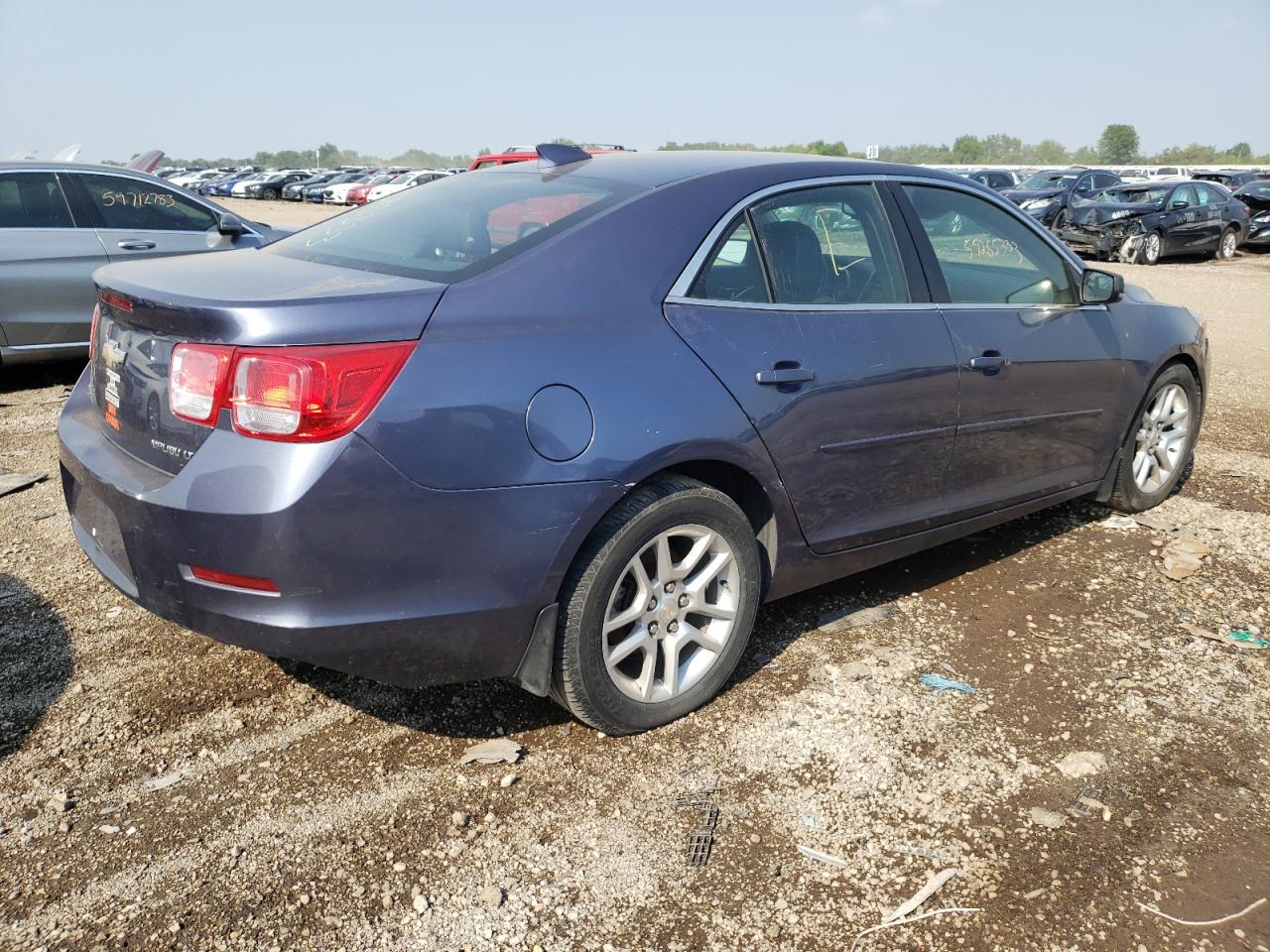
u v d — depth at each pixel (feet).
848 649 10.80
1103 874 7.44
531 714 9.48
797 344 9.50
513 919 6.92
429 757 8.76
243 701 9.57
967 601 12.08
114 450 8.49
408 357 7.39
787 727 9.29
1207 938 6.84
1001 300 11.98
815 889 7.27
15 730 8.99
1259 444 19.60
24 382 23.44
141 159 28.25
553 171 10.55
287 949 6.62
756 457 9.12
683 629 9.14
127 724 9.13
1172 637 11.25
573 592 8.25
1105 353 13.20
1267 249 73.10
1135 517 15.10
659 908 7.06
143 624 11.09
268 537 7.15
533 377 7.80
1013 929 6.90
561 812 8.04
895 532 11.01
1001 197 12.44
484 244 8.79
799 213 10.12
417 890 7.17
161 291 7.87
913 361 10.46
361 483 7.21
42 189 22.09
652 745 8.98
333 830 7.78
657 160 10.56
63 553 12.99
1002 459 12.06
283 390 7.10
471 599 7.79
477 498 7.58
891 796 8.30
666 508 8.53
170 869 7.32
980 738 9.16
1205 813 8.16
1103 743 9.12
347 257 9.21
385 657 7.77
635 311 8.57
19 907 6.90
